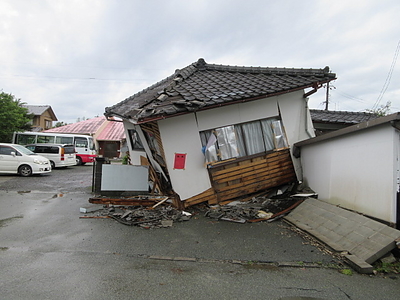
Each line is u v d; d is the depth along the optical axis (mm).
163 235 5059
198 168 6797
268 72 8609
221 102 6359
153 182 8070
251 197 7293
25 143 18641
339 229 4676
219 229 5402
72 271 3562
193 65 9680
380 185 4758
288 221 5730
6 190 9273
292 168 7703
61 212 6543
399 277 3521
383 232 4047
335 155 6047
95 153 21562
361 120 10742
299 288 3232
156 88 9594
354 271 3689
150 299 2928
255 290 3172
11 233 5066
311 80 7578
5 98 16609
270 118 7562
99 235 5016
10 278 3322
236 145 7070
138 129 8453
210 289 3178
